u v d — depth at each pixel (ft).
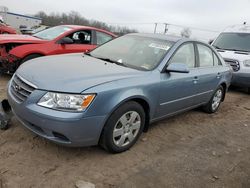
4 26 41.70
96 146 12.34
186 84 14.75
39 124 10.18
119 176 10.47
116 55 14.56
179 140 14.33
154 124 15.93
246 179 11.48
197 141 14.52
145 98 12.19
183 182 10.66
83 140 10.45
